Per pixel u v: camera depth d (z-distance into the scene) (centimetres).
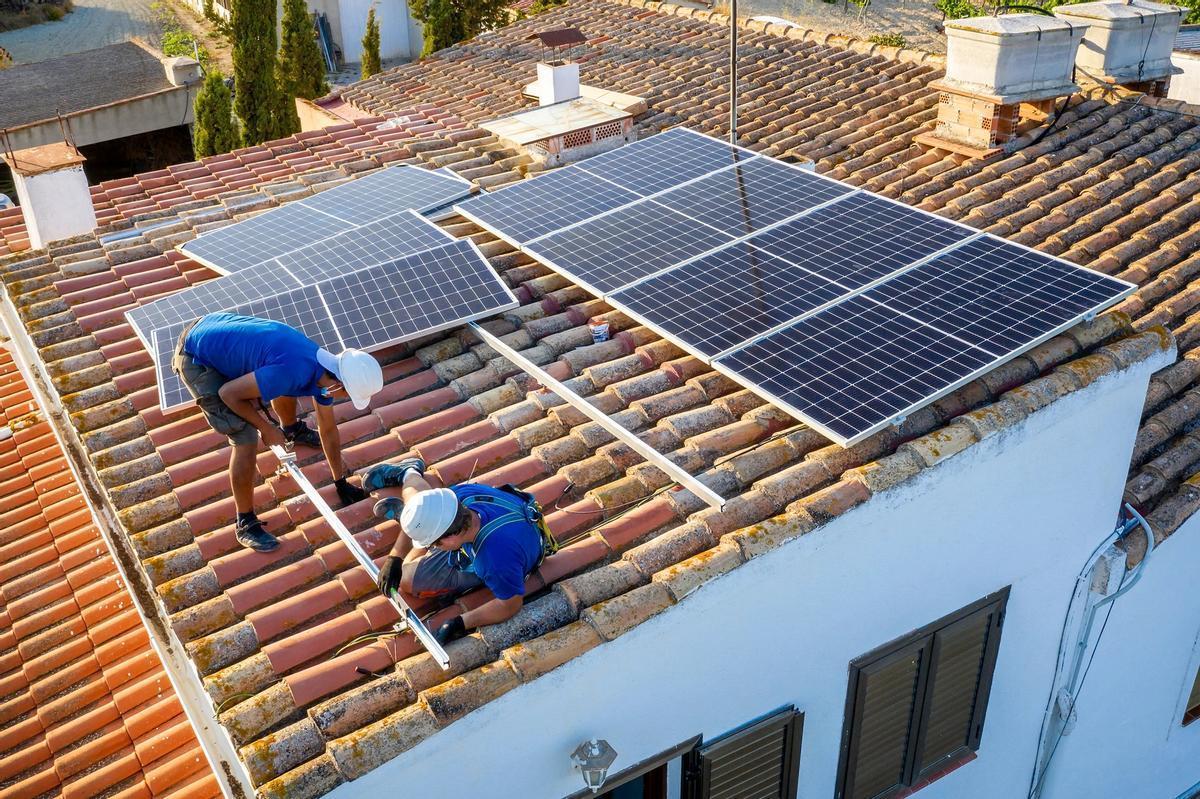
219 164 1398
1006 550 723
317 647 537
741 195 900
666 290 759
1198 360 918
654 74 1650
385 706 503
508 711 513
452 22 3102
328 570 593
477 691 498
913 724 748
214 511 640
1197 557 879
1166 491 840
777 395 633
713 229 841
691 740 616
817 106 1470
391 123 1490
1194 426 894
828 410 616
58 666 816
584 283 788
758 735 644
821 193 888
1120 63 1395
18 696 796
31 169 1134
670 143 1040
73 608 866
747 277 763
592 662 531
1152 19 1365
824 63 1628
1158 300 998
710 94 1534
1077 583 798
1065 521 752
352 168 1259
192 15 5494
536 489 638
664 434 671
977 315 694
